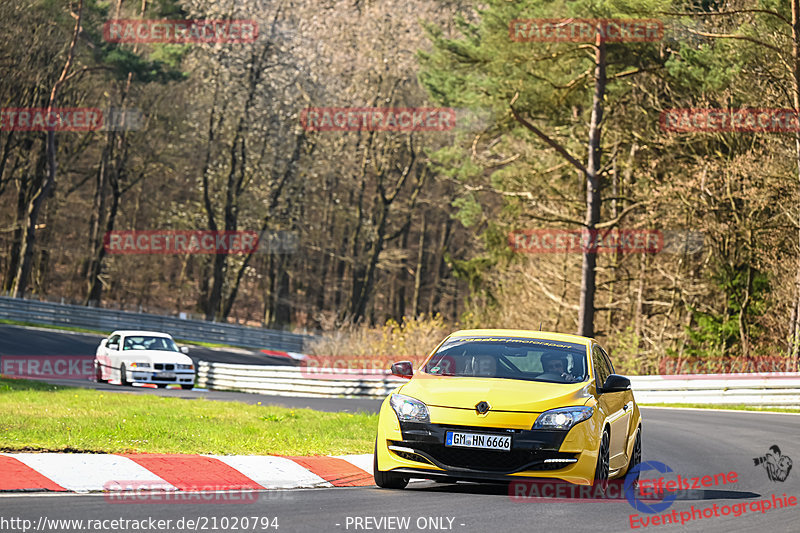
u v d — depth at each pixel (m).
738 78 129.88
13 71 197.88
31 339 164.88
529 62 139.12
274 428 55.16
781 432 70.00
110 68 198.50
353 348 142.50
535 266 177.25
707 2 131.62
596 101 137.38
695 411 95.00
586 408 35.41
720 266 143.88
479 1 143.00
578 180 163.25
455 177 171.25
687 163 148.75
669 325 152.88
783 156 131.00
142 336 116.62
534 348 39.78
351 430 58.03
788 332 138.25
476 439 34.53
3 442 39.66
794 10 114.81
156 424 52.41
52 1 188.75
